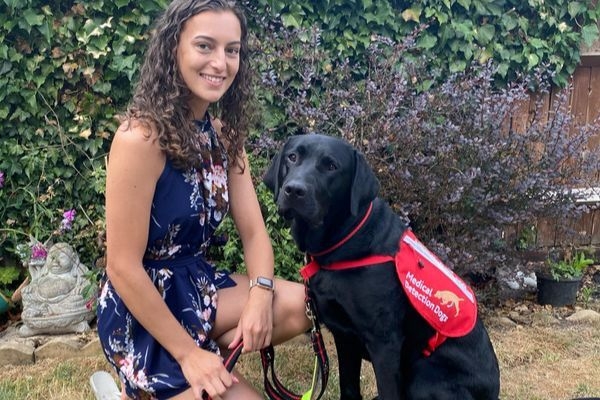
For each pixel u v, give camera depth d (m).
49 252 3.62
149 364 2.03
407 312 2.21
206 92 1.98
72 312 3.51
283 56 3.88
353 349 2.47
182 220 2.01
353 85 3.87
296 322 2.38
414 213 3.73
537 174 3.77
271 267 2.32
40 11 3.71
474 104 3.80
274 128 3.94
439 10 4.17
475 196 3.68
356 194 2.19
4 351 3.26
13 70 3.73
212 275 2.29
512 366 3.33
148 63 2.00
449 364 2.26
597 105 4.92
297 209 2.13
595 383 3.12
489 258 3.84
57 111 3.89
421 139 3.65
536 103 4.29
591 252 4.88
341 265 2.19
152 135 1.90
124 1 3.73
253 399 2.05
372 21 4.12
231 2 2.02
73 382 3.02
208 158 2.09
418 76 4.08
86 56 3.81
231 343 2.18
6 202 3.90
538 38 4.49
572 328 3.86
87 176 3.97
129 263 1.92
